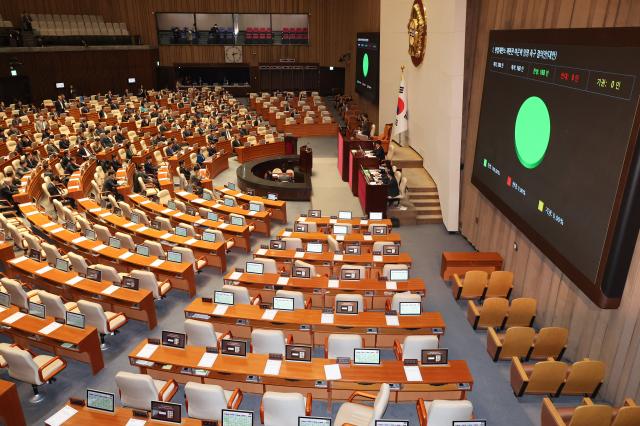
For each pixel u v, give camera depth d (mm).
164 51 43406
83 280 11391
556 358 9891
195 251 13852
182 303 12305
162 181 19469
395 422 6484
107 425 6957
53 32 38062
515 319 10930
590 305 9328
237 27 46219
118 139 25844
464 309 12211
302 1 43094
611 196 7977
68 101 35875
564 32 9492
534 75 10789
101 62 38812
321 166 24812
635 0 7910
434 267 14516
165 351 8688
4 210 16859
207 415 7727
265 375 8109
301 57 44594
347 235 14656
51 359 9133
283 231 14820
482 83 14805
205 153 24250
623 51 7680
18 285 10453
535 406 8930
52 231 14109
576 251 9094
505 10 13008
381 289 11266
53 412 8688
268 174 23484
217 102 37469
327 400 8719
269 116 34938
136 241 14859
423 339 8688
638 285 7973
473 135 15648
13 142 23672
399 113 23422
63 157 21641
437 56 18156
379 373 8164
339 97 41312
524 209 11383
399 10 24297
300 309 10195
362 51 34156
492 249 14211
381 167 19172
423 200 18453
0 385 7824
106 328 10219
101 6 41438
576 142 9094
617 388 8547
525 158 11312
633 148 7410
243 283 11750
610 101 8039
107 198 17672
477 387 9414
